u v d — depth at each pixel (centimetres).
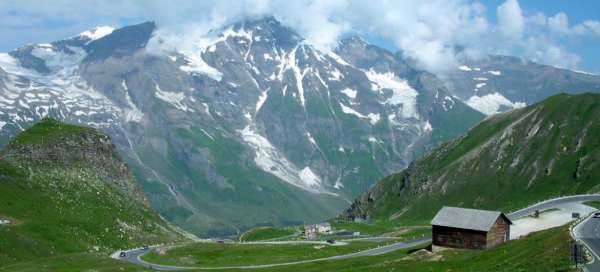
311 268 15675
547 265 9362
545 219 18875
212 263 18588
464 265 12531
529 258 10431
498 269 10562
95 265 16925
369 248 18975
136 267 17300
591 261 9106
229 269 16538
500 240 15188
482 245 14725
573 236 11162
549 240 11519
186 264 18512
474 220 15062
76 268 16375
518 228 17375
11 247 18988
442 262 13512
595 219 14775
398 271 13325
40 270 15900
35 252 19475
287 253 19888
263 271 15938
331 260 16688
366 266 14762
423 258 14325
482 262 12244
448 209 15738
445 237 15300
